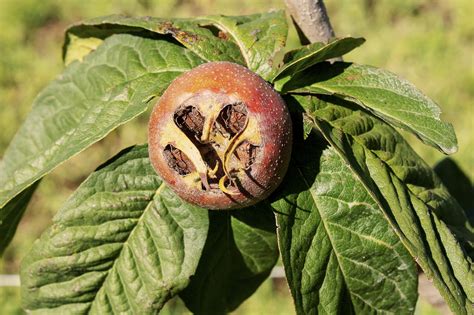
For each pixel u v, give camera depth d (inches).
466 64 36.6
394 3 39.2
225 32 15.1
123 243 14.9
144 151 14.9
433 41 37.2
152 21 15.1
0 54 37.9
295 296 14.0
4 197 15.1
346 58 37.2
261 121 13.4
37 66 37.6
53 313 15.2
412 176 14.9
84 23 15.7
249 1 39.6
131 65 15.2
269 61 14.7
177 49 15.1
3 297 28.9
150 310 14.8
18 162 16.0
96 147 34.4
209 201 13.6
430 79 35.9
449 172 18.4
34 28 39.6
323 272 14.2
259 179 13.5
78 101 15.7
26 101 36.1
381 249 14.3
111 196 14.8
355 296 14.5
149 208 14.8
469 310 13.7
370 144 14.4
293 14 15.9
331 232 14.3
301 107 14.2
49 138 15.9
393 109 14.2
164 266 14.8
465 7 38.4
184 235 14.8
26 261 15.1
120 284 14.9
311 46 14.3
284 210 14.1
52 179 33.6
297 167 14.3
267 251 16.3
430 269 13.5
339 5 39.6
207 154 13.5
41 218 32.8
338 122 14.2
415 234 13.9
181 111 13.5
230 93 13.4
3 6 39.8
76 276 15.0
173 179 13.6
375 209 14.2
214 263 16.3
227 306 17.2
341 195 14.2
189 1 40.6
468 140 33.2
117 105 14.7
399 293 14.6
